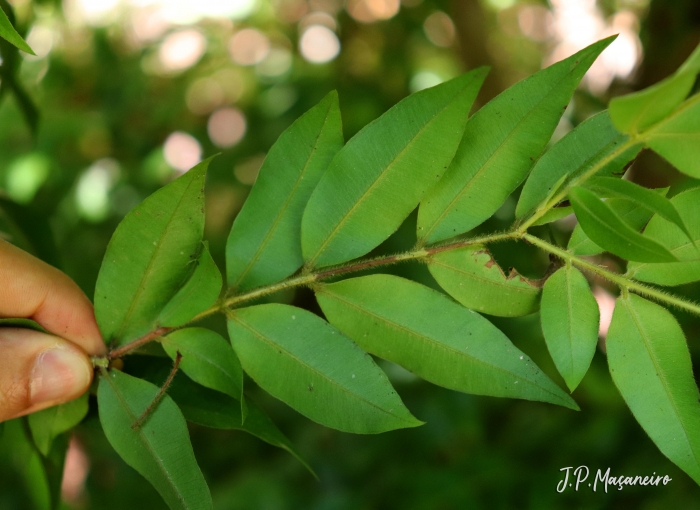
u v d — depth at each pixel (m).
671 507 0.38
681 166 0.26
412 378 0.47
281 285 0.29
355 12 0.61
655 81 0.44
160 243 0.28
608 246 0.26
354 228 0.28
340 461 0.48
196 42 0.63
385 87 0.58
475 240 0.28
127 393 0.29
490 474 0.41
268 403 0.53
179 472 0.28
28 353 0.31
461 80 0.27
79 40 0.63
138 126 0.62
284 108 0.58
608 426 0.41
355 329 0.29
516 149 0.28
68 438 0.33
